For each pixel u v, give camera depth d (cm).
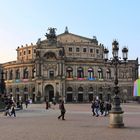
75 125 4869
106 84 19862
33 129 4284
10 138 3369
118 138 3325
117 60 4712
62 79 18812
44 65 18975
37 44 19538
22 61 19762
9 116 7119
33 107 12681
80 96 19388
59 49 19000
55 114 7969
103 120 5903
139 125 4772
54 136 3519
